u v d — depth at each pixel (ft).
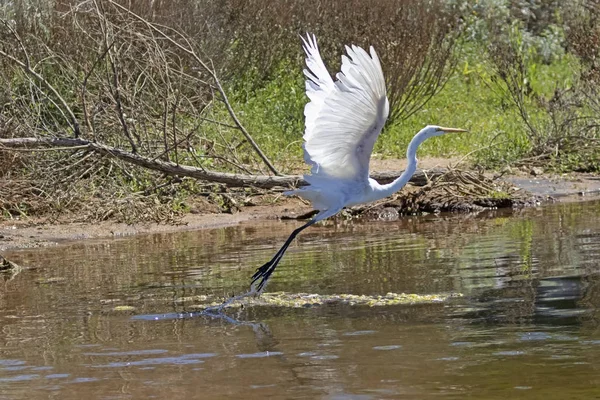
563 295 29.25
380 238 42.93
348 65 26.48
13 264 38.60
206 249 41.63
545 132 63.77
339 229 46.78
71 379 22.82
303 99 68.54
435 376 21.90
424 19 69.36
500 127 67.36
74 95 55.62
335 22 68.39
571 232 41.52
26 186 52.03
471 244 39.78
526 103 74.59
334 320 27.63
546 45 94.48
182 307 30.37
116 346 25.79
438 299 29.60
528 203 51.96
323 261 37.42
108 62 52.60
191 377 22.63
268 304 30.27
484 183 53.36
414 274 33.83
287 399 20.81
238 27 68.80
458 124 70.23
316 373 22.52
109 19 54.13
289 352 24.41
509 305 28.35
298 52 72.23
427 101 71.56
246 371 22.93
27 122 50.93
